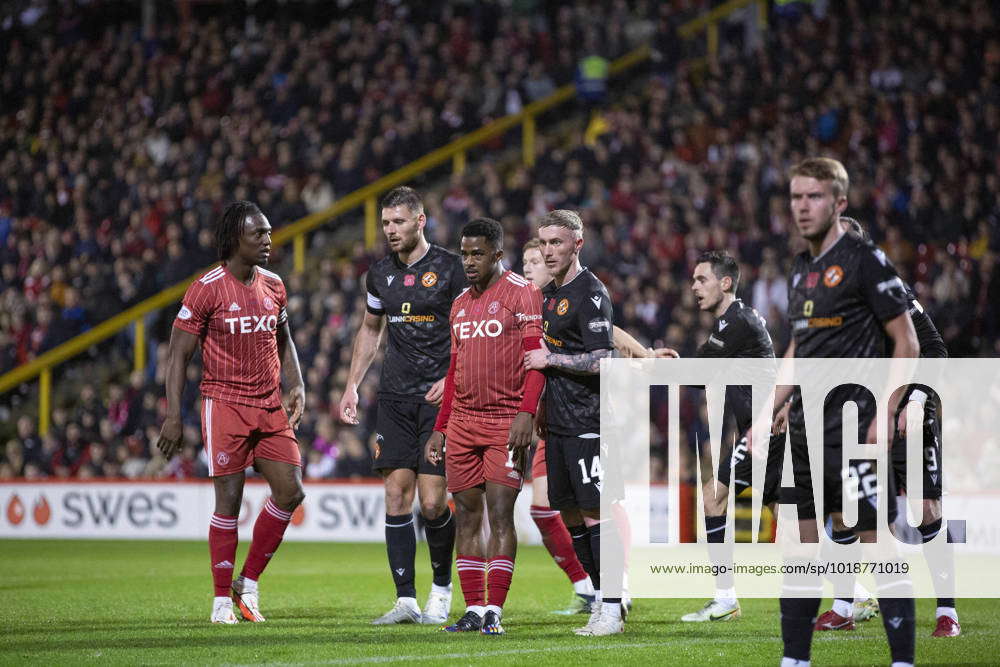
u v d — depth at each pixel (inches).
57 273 2994.6
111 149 3376.0
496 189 2970.0
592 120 3380.9
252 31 3843.5
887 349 762.2
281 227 3100.4
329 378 2532.0
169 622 1072.8
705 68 3580.2
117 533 2364.7
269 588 1427.2
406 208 1106.7
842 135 3004.4
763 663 830.5
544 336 995.9
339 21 3782.0
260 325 1067.3
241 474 1074.1
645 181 2947.8
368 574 1621.6
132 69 3538.4
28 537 2412.6
